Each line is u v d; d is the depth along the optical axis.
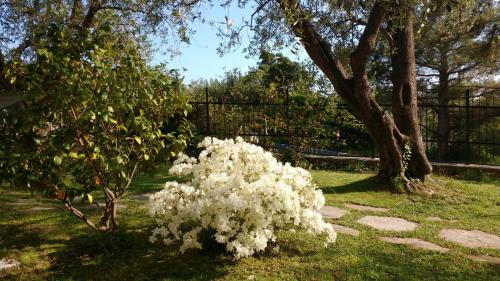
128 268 4.11
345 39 8.61
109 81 4.12
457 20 8.05
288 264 4.18
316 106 10.03
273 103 10.46
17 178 3.94
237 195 3.98
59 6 7.51
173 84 4.84
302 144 10.07
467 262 4.31
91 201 4.16
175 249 4.55
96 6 7.72
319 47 7.29
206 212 4.01
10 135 4.21
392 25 7.03
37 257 4.32
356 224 5.57
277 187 4.06
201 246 4.20
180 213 4.04
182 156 4.73
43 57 3.98
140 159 4.61
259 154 4.54
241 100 11.55
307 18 6.61
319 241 4.81
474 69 14.89
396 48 7.73
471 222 5.80
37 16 7.50
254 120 10.80
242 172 4.43
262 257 4.34
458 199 7.12
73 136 4.05
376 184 7.87
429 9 6.34
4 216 5.71
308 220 4.35
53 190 4.05
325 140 10.45
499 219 5.96
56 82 4.01
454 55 14.25
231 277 3.91
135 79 4.43
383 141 7.63
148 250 4.53
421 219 5.89
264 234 4.05
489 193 7.55
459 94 14.77
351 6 7.20
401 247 4.70
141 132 4.41
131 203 6.43
